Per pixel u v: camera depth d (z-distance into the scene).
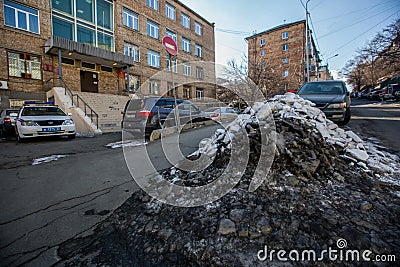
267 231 1.86
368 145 4.14
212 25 26.66
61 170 4.00
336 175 2.77
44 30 12.94
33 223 2.32
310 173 2.71
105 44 16.11
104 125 10.87
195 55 23.92
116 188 3.16
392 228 1.87
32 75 12.66
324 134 3.59
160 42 20.00
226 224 1.96
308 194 2.39
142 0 18.50
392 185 2.63
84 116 9.88
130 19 17.73
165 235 1.99
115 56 14.52
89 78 15.07
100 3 15.77
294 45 32.22
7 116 9.57
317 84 6.85
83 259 1.79
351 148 3.49
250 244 1.76
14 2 11.98
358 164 3.08
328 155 3.08
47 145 6.45
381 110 12.52
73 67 14.20
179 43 22.03
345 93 6.17
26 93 12.33
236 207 2.21
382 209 2.13
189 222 2.12
